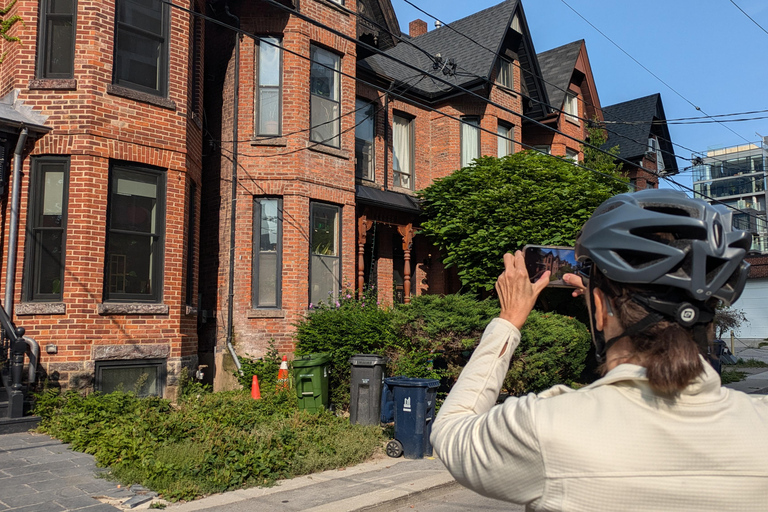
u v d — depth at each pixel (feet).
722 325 74.02
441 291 59.52
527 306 4.87
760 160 252.01
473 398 4.59
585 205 47.88
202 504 19.19
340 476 23.02
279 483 21.91
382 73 56.59
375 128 55.77
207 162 46.80
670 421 3.78
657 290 4.02
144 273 35.17
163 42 37.06
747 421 3.87
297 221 44.06
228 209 44.73
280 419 30.17
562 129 72.43
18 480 20.83
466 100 60.64
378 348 36.58
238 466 21.85
